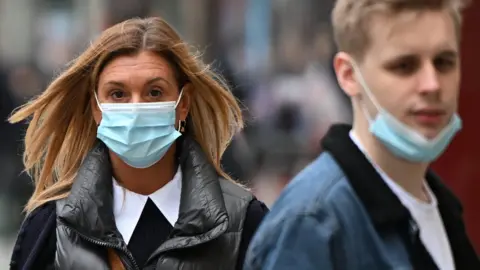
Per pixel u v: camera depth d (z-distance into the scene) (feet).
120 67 21.65
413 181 17.06
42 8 75.41
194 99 22.97
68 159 23.27
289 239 16.49
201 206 21.17
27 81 59.47
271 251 16.74
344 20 16.88
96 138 23.12
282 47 69.41
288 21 72.90
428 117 16.28
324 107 63.57
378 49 16.42
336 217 16.37
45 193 22.75
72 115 23.09
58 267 21.13
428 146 16.34
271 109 63.21
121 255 21.07
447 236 17.92
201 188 21.45
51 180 23.58
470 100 39.58
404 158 16.67
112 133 21.53
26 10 79.05
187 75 22.30
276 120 63.00
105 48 21.71
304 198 16.65
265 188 60.03
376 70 16.48
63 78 22.56
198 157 22.06
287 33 71.51
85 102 22.94
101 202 21.34
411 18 16.14
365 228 16.39
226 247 21.17
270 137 62.54
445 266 17.42
